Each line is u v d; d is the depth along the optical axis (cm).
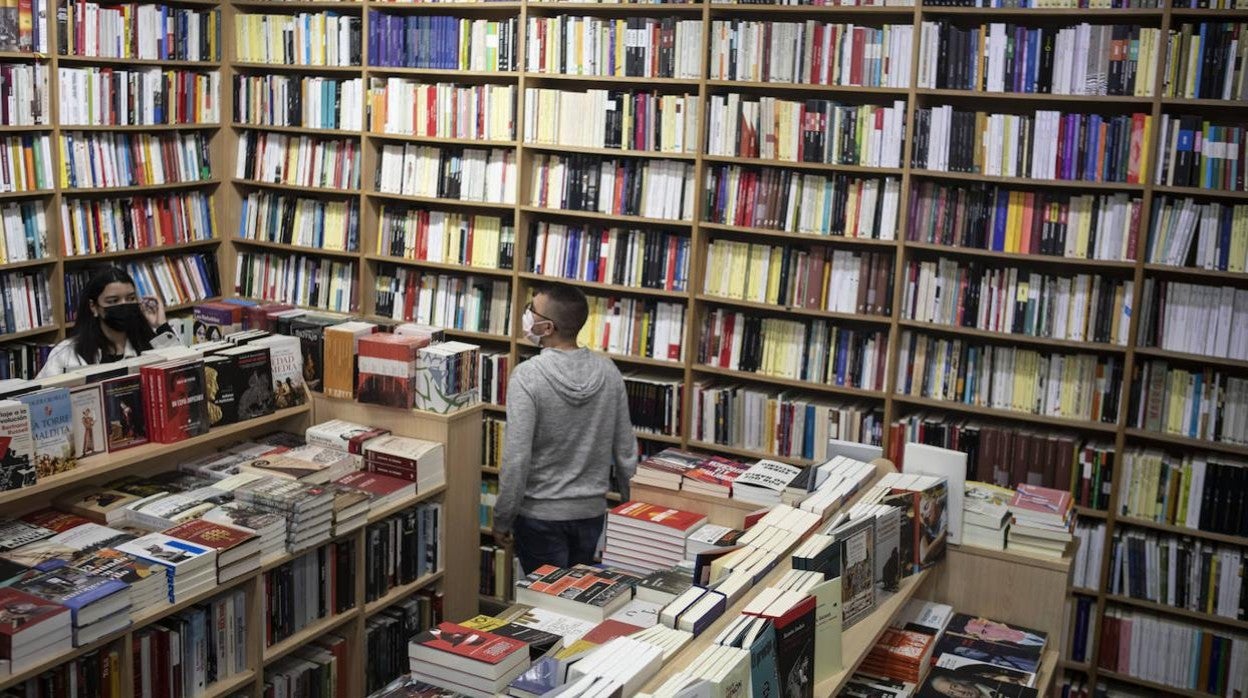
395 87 597
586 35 552
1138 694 498
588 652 272
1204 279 479
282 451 417
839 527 309
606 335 573
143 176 592
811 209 522
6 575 306
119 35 568
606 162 561
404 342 432
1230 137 448
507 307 595
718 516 378
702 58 529
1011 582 368
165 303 616
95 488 371
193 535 341
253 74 655
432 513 441
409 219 611
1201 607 477
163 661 331
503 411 596
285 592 375
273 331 450
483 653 268
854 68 504
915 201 504
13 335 531
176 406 367
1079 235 478
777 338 541
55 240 547
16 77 516
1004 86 480
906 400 515
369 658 423
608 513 373
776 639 250
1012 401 501
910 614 365
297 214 636
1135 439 505
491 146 604
